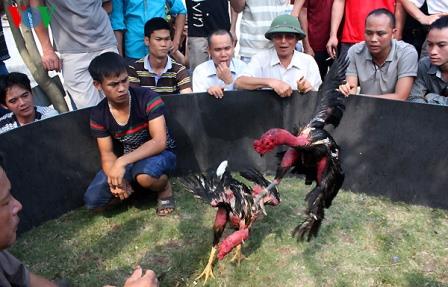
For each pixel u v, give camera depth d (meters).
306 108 3.22
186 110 3.35
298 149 1.89
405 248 2.58
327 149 1.91
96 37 3.79
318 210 1.97
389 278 2.36
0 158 1.75
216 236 2.28
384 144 3.02
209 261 2.32
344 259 2.52
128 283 1.41
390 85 3.38
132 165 2.97
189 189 2.27
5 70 4.11
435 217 2.86
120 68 2.72
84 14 3.66
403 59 3.27
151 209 3.09
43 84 3.84
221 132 3.43
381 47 3.20
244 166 3.51
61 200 3.07
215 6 4.59
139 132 3.01
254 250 2.60
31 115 3.21
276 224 2.82
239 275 2.41
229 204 2.17
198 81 3.69
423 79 3.32
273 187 2.19
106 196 2.98
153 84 3.72
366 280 2.36
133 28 4.34
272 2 4.18
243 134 3.43
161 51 3.59
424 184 2.94
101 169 3.25
